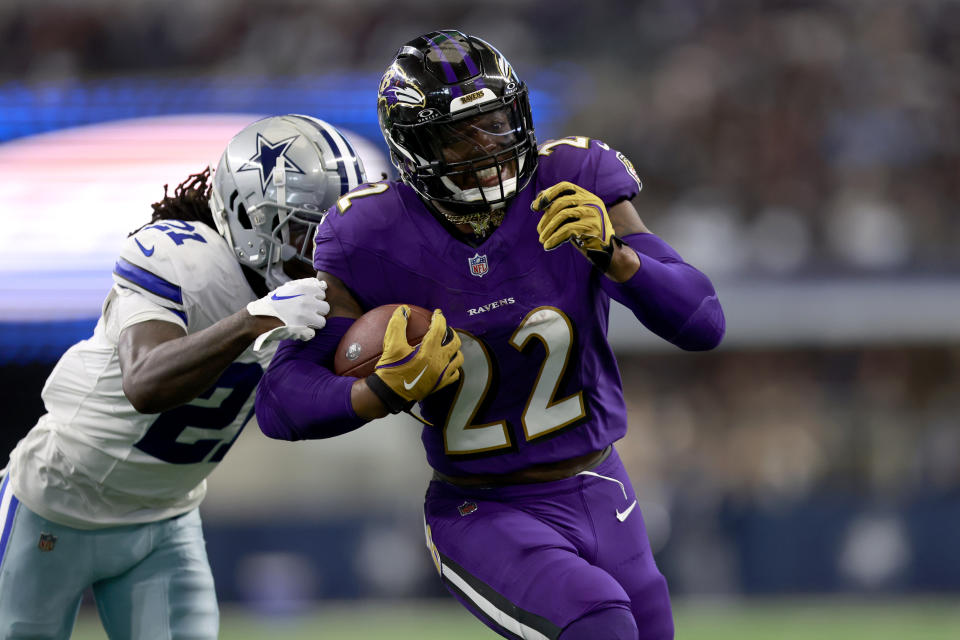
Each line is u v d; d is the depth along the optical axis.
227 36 45.12
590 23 45.84
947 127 42.22
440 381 9.78
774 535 32.75
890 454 37.62
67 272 35.78
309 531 32.31
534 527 10.40
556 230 9.52
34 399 37.44
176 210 12.59
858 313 38.09
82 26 45.16
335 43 44.59
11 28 45.28
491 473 10.66
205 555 12.95
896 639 25.11
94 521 12.09
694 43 45.09
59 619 12.37
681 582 32.88
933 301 37.84
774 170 41.41
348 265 10.38
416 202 10.47
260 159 11.42
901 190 40.69
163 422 11.64
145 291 11.14
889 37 43.94
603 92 44.09
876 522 32.56
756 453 37.69
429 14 45.25
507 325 10.31
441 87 9.99
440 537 10.80
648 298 9.83
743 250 39.66
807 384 38.97
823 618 28.61
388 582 32.38
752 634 26.16
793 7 44.94
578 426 10.66
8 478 12.52
